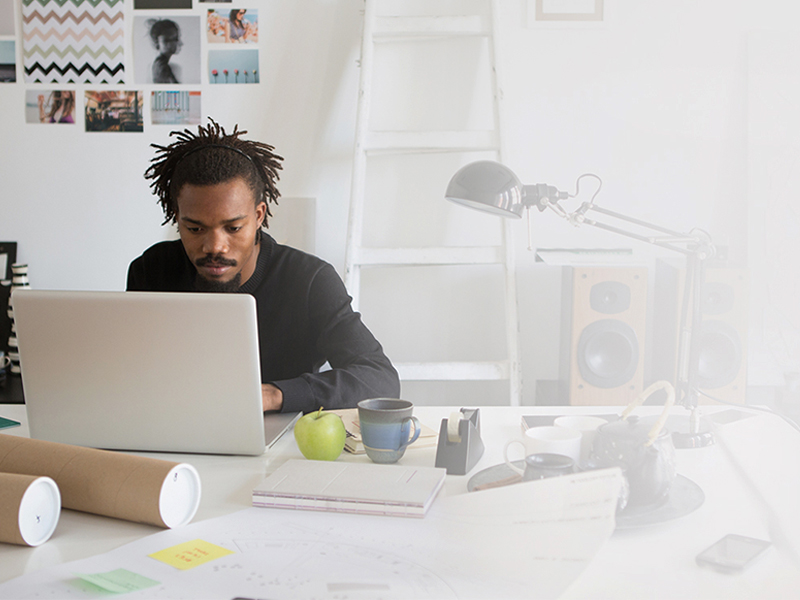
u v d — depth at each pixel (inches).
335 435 39.2
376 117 91.7
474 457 38.7
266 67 91.8
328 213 93.4
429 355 95.0
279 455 40.7
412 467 35.8
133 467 31.2
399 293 94.3
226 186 54.5
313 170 92.8
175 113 93.3
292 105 92.0
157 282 64.6
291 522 30.9
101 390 39.2
